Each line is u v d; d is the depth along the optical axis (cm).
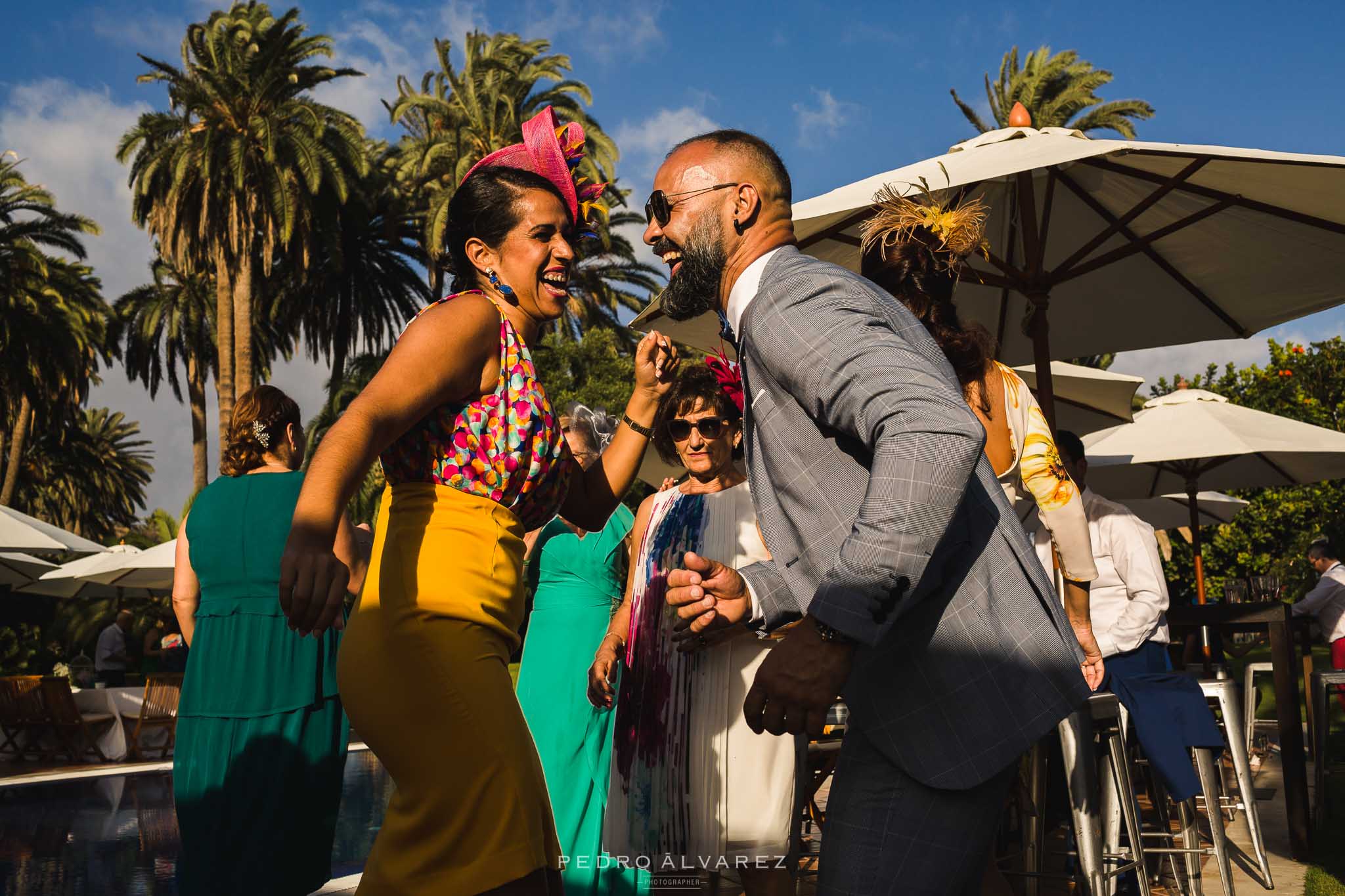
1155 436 898
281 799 316
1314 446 838
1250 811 430
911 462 154
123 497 5841
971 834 174
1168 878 447
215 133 3136
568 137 226
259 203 3291
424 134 3788
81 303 3619
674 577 189
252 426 341
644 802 313
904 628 176
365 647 196
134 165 3356
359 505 2864
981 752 170
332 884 474
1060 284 554
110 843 645
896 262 247
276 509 326
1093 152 366
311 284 3878
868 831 176
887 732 176
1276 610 509
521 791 192
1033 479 311
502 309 218
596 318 3644
